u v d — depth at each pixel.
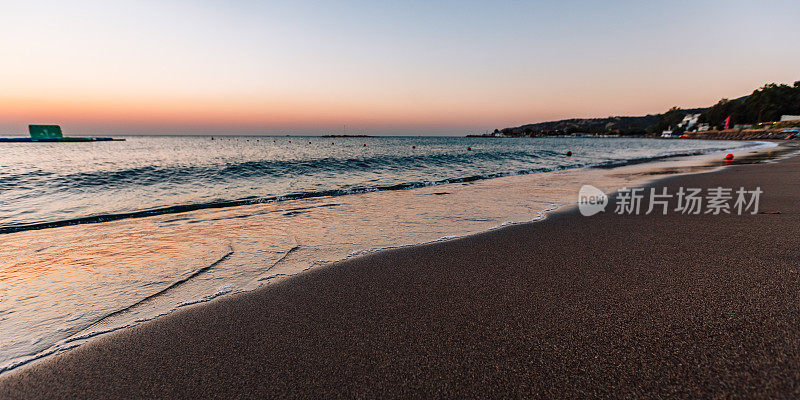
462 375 1.82
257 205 7.86
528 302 2.63
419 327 2.33
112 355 2.11
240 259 3.94
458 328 2.29
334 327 2.37
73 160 21.34
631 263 3.40
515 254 3.88
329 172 16.14
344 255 4.04
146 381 1.86
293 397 1.71
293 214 6.65
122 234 5.17
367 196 9.11
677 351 1.91
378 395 1.70
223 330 2.37
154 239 4.86
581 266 3.38
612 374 1.76
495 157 25.41
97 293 3.03
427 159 22.86
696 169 15.34
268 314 2.59
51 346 2.22
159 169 14.98
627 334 2.11
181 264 3.78
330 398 1.69
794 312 2.24
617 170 16.56
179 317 2.58
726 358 1.82
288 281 3.25
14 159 22.09
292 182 12.65
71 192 9.75
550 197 8.36
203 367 1.97
